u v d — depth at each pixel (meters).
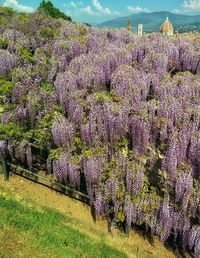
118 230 11.16
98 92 11.29
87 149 10.86
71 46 14.37
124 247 10.77
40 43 16.55
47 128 11.67
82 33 16.62
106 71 12.37
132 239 11.00
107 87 12.23
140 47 13.59
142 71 12.35
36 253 9.82
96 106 10.70
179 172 9.91
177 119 10.32
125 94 11.02
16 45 15.65
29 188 12.30
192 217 10.22
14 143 12.04
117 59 12.73
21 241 10.06
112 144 10.63
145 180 10.32
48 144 11.83
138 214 10.38
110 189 10.48
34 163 12.89
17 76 12.98
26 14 19.25
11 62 13.88
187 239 10.15
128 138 10.73
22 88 12.44
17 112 12.06
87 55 13.27
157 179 10.50
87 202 11.84
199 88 11.16
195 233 9.96
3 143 11.92
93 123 10.65
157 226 10.29
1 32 17.62
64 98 11.55
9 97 12.39
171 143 9.99
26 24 17.69
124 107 10.61
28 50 15.91
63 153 11.12
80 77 11.99
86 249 10.39
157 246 10.88
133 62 13.14
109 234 11.06
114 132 10.55
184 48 13.85
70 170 11.01
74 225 11.16
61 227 10.95
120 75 11.28
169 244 10.88
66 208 11.70
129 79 11.15
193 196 9.90
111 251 10.53
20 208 11.23
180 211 10.07
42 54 14.90
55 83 12.09
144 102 10.79
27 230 10.48
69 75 11.95
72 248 10.31
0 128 11.81
